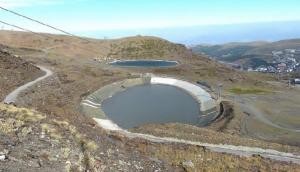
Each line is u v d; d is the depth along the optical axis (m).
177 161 49.88
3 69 127.19
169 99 179.25
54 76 154.00
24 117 35.78
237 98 181.12
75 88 155.25
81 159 28.41
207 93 185.50
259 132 125.44
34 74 145.88
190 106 166.88
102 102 162.25
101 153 33.44
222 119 140.62
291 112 156.12
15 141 27.92
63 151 28.44
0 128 30.06
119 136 73.44
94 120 118.88
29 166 23.50
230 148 79.19
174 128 103.62
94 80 185.50
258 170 57.94
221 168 52.97
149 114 150.88
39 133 31.83
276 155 77.19
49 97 119.44
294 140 117.25
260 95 191.25
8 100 92.31
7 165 22.53
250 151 78.19
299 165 70.06
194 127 109.31
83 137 35.88
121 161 33.81
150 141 79.56
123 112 151.12
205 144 81.81
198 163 52.66
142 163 36.69
